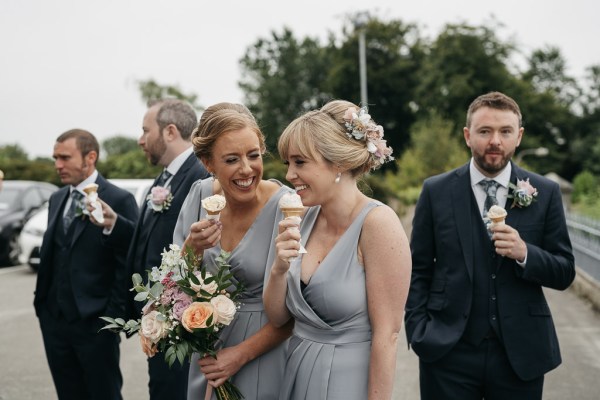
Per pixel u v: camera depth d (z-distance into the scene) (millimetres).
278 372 2424
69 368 3764
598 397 4543
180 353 2139
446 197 2904
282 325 2367
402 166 26641
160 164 3590
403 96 43875
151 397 3238
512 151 2783
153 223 3332
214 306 2195
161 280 2242
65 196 3883
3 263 11391
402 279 2066
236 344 2445
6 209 11688
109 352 3676
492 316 2717
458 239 2816
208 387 2479
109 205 3834
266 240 2449
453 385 2762
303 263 2211
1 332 6688
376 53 44156
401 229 2117
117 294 3604
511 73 44812
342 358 2111
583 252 8781
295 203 1988
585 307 7656
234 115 2250
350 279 2109
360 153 2090
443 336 2742
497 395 2738
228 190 2328
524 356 2678
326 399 2102
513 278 2742
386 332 2047
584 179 28594
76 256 3670
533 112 47844
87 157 3828
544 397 4559
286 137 2111
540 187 2857
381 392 2023
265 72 52781
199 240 2281
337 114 2139
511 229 2627
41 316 3785
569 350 5758
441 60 41062
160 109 3477
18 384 4996
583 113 64062
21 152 40500
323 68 51531
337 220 2174
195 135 2355
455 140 27500
